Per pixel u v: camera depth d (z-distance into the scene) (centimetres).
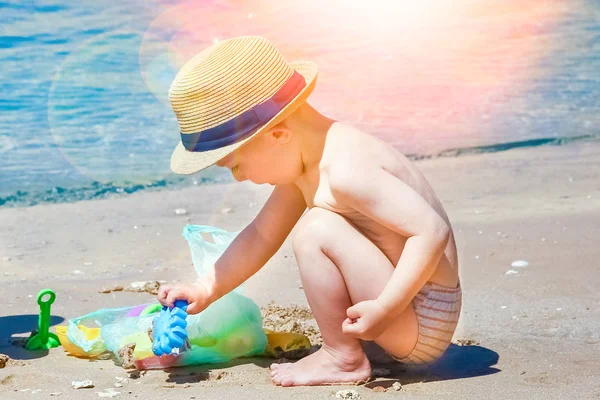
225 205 775
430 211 314
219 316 365
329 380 333
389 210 313
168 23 1455
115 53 1290
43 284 528
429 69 1291
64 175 857
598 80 1235
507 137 998
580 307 437
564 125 1042
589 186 784
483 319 424
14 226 711
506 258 549
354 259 319
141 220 723
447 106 1114
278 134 324
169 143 957
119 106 1080
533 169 866
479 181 822
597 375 337
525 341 388
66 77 1166
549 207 707
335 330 331
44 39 1340
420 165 898
